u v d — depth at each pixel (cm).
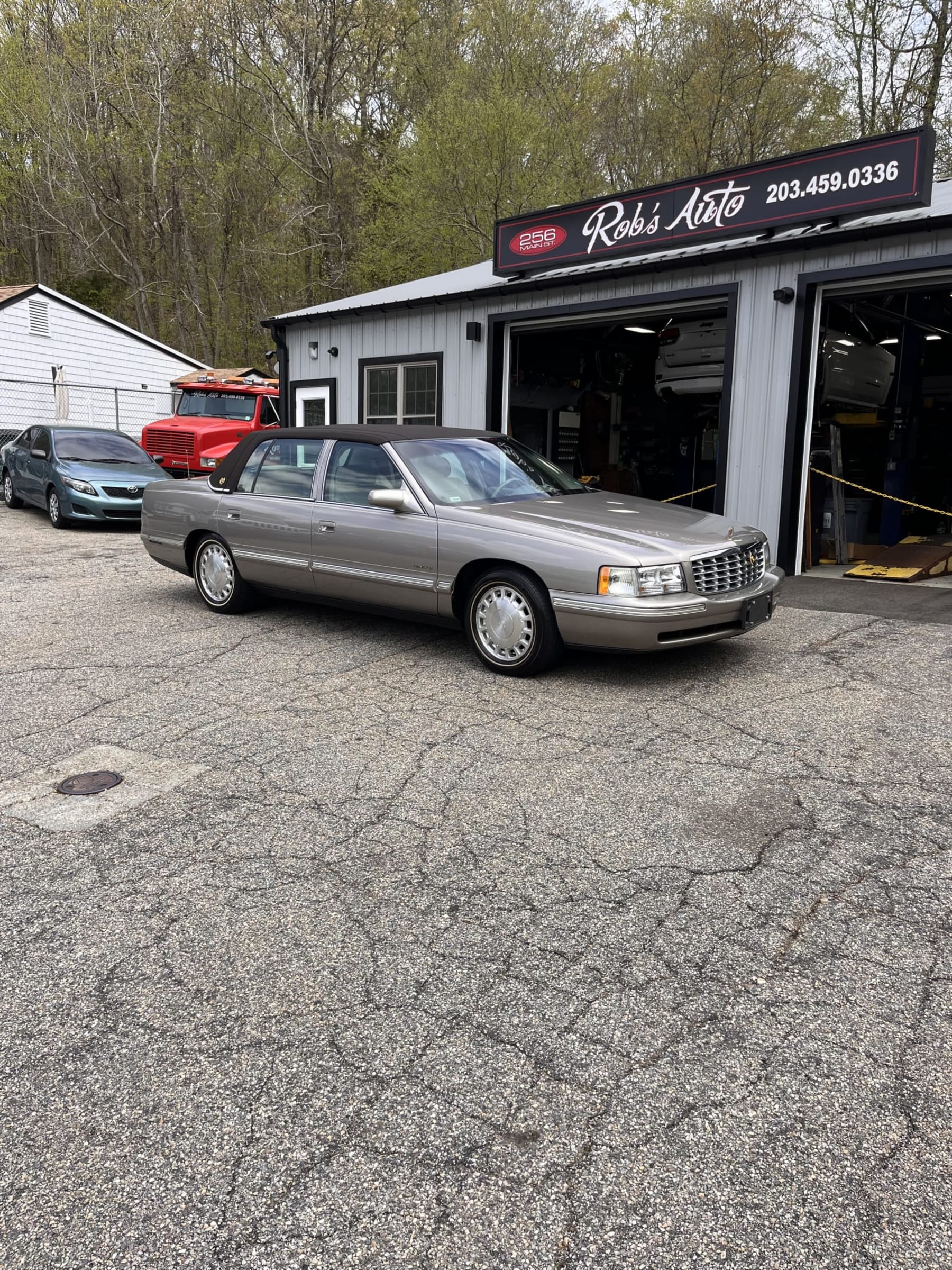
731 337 885
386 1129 200
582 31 2641
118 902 296
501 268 1084
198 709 488
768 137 2475
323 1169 190
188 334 3681
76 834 344
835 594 770
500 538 523
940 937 268
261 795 377
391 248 2842
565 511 561
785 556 873
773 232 851
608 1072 216
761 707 474
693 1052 222
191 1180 188
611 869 311
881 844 325
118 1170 191
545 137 2483
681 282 920
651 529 527
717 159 2547
